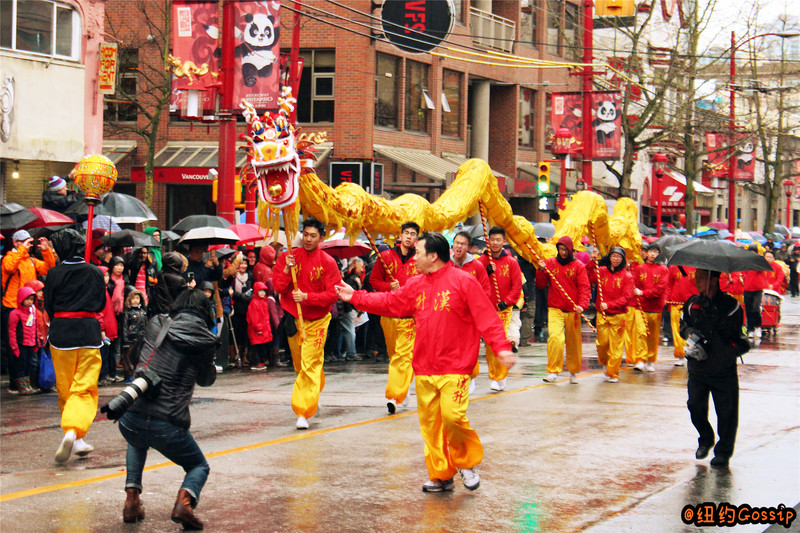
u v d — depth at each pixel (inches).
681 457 320.2
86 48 788.6
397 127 1253.1
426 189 1294.3
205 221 575.2
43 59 753.0
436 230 500.7
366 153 1162.6
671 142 1718.8
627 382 509.4
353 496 264.8
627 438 349.4
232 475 287.4
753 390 486.9
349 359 641.6
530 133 1616.6
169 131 1224.2
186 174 1172.5
